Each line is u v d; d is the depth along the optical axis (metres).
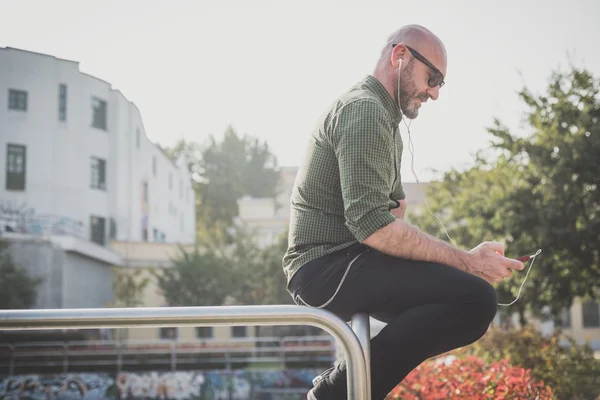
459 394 4.36
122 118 36.34
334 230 1.96
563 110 15.38
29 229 30.38
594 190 14.71
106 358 26.70
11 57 31.33
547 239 14.49
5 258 28.78
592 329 44.66
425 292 1.82
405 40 2.06
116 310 1.65
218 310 1.66
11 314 1.63
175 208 50.28
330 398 1.81
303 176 2.02
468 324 1.82
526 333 11.04
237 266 35.44
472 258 1.91
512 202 15.23
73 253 31.16
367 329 1.84
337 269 1.90
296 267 1.99
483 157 18.06
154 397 25.28
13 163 30.92
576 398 9.09
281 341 28.05
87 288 32.41
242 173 69.38
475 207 17.14
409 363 1.82
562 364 10.30
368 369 1.74
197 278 34.62
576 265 14.95
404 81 2.06
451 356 6.46
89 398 25.08
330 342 28.73
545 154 14.99
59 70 32.66
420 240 1.85
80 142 33.34
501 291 16.81
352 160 1.86
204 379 25.62
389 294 1.85
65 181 32.41
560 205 14.50
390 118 1.98
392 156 1.96
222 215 68.25
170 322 1.65
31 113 31.66
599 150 14.55
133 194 38.28
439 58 2.05
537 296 16.41
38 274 29.66
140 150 39.78
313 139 2.03
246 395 25.69
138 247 37.88
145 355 27.36
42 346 27.08
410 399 4.43
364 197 1.84
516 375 4.84
